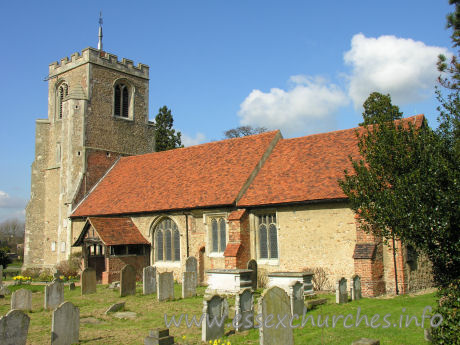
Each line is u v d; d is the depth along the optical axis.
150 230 28.73
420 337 11.47
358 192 14.84
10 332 11.08
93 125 36.28
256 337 12.41
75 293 22.94
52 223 36.25
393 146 13.66
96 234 27.81
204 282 25.64
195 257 26.03
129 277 21.58
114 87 38.41
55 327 12.02
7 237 116.62
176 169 31.31
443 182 11.95
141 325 14.69
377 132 14.57
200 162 30.50
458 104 13.04
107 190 33.72
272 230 23.42
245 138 30.39
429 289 20.56
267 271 23.05
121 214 29.88
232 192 24.77
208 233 25.59
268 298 10.91
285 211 22.81
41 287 26.83
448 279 12.13
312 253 21.69
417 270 20.48
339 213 21.08
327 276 21.05
